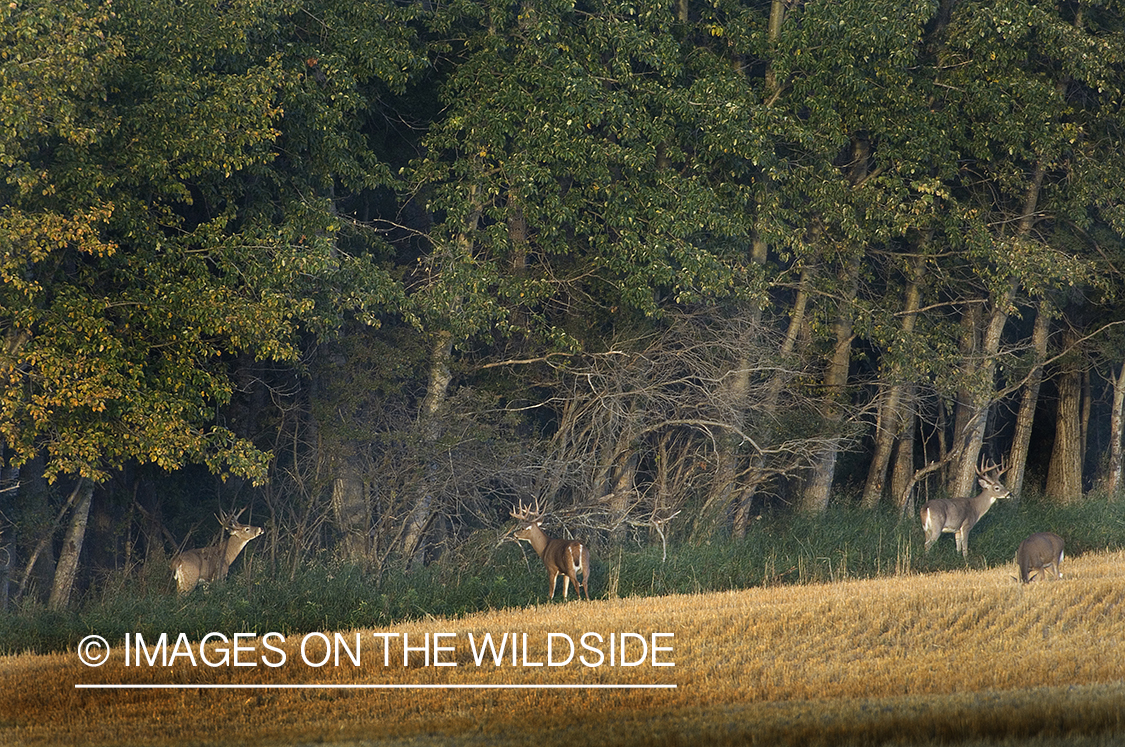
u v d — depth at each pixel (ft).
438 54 77.10
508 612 60.03
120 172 59.21
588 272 77.77
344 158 69.26
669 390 78.28
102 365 56.08
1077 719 34.71
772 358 79.66
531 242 79.92
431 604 61.57
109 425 58.18
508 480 71.87
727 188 77.82
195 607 58.90
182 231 63.52
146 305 59.21
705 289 72.18
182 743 37.91
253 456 61.87
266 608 59.77
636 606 59.36
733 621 53.62
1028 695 39.11
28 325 55.83
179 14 61.98
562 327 78.07
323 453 72.54
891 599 56.80
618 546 72.95
